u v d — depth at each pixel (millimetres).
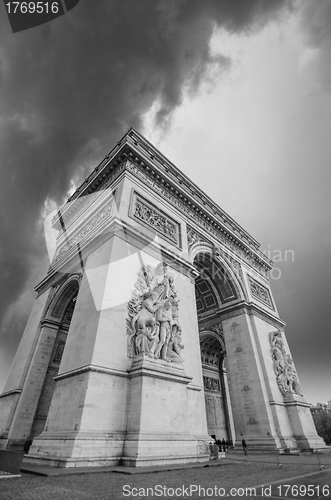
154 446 17859
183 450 19328
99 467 15867
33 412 29359
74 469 14797
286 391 38281
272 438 32219
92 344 20344
